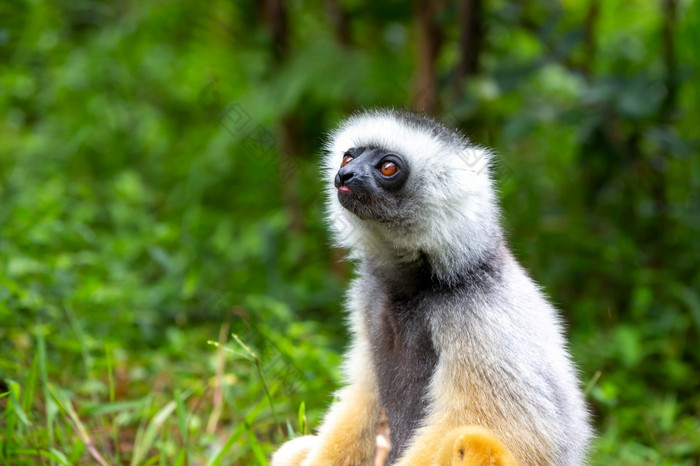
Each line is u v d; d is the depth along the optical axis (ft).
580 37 36.17
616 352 32.27
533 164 40.81
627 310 36.32
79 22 48.96
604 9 42.45
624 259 36.45
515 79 35.12
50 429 21.97
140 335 31.35
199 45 44.21
